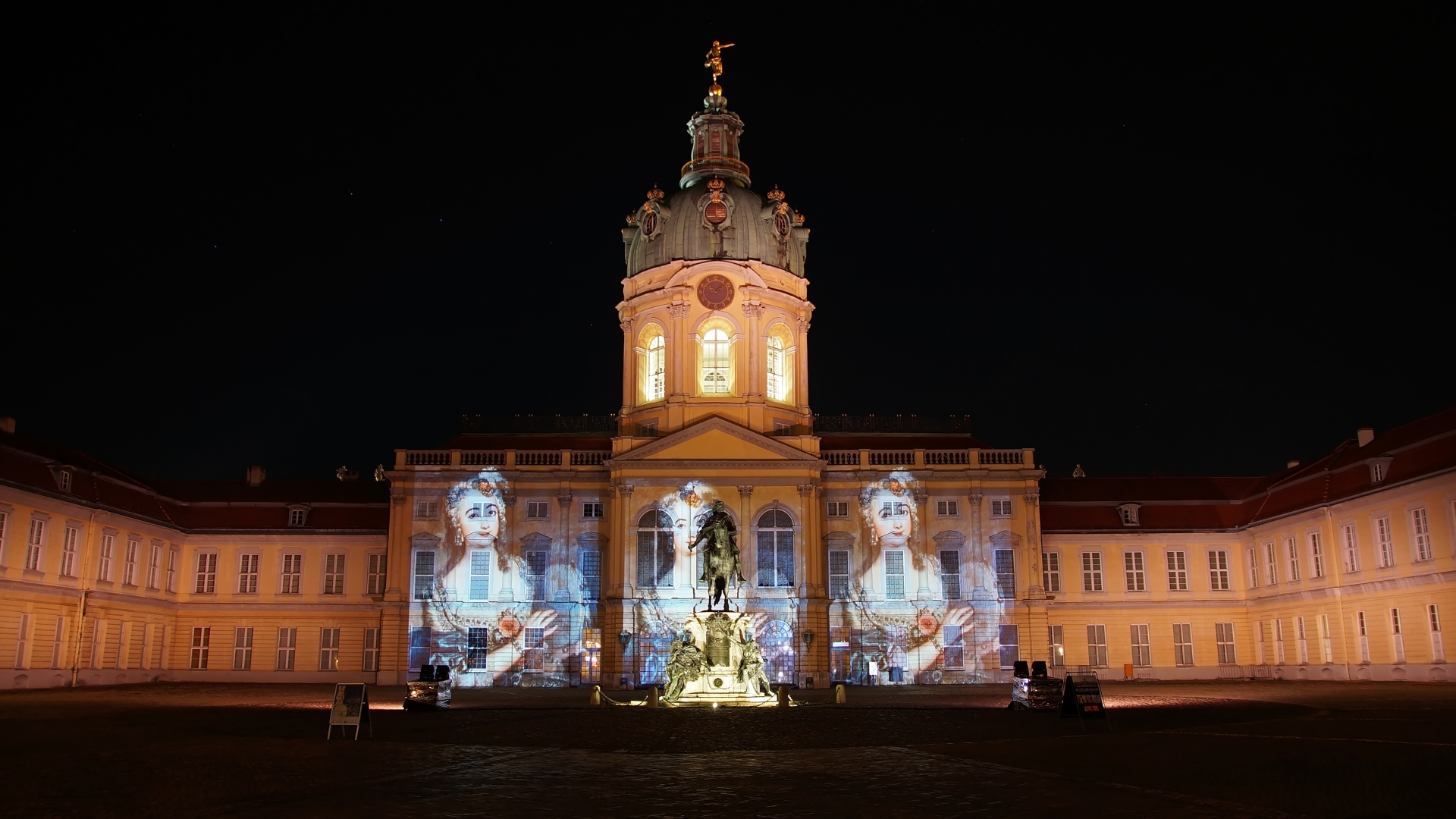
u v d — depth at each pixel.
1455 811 15.46
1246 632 72.06
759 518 67.44
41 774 20.56
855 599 68.62
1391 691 47.53
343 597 72.19
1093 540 73.00
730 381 71.94
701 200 73.56
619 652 65.62
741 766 21.58
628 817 15.88
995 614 68.81
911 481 70.19
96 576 63.44
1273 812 15.51
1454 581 52.44
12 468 57.19
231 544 73.12
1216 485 76.12
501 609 68.38
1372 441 64.56
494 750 24.83
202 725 32.12
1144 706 38.62
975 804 16.66
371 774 20.55
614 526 67.81
